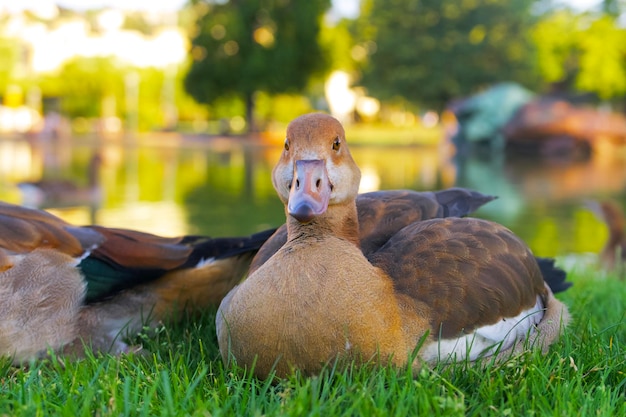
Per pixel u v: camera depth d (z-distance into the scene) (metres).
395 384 0.55
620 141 5.98
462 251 0.64
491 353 0.62
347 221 0.63
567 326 0.72
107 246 0.75
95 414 0.54
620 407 0.55
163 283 0.79
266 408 0.54
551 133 5.89
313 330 0.56
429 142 7.05
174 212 2.38
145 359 0.67
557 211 2.55
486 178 3.72
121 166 4.20
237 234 1.96
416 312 0.60
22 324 0.70
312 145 0.61
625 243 1.55
